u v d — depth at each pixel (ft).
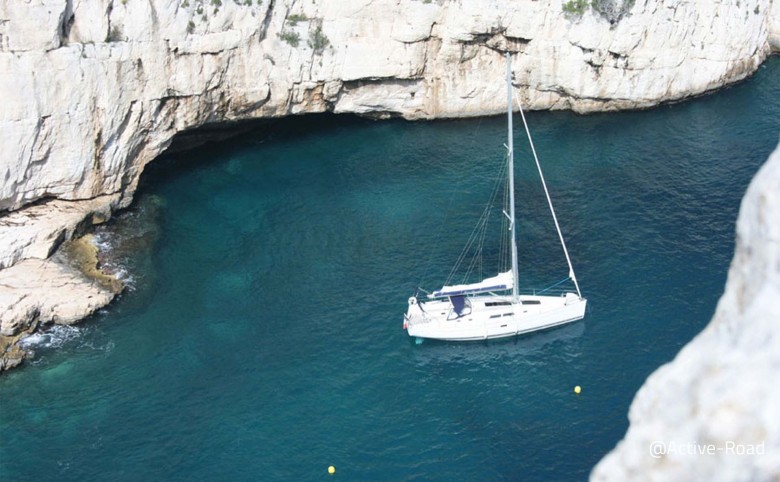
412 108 285.64
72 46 217.36
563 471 159.94
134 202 241.76
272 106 265.75
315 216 236.43
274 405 177.27
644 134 274.16
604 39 275.59
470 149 269.03
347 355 189.78
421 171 257.34
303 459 164.55
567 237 223.51
